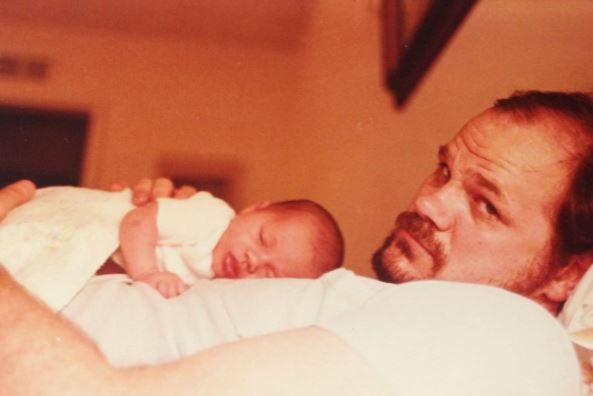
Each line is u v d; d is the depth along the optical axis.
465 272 1.00
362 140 1.21
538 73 1.17
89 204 0.95
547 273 0.96
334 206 1.17
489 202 1.02
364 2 1.31
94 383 0.52
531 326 0.65
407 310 0.64
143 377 0.53
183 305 0.77
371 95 1.24
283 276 1.04
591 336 0.81
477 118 1.09
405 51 1.25
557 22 1.21
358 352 0.59
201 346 0.71
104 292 0.77
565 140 1.00
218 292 0.79
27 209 0.88
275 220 1.06
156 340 0.71
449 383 0.58
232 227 1.05
